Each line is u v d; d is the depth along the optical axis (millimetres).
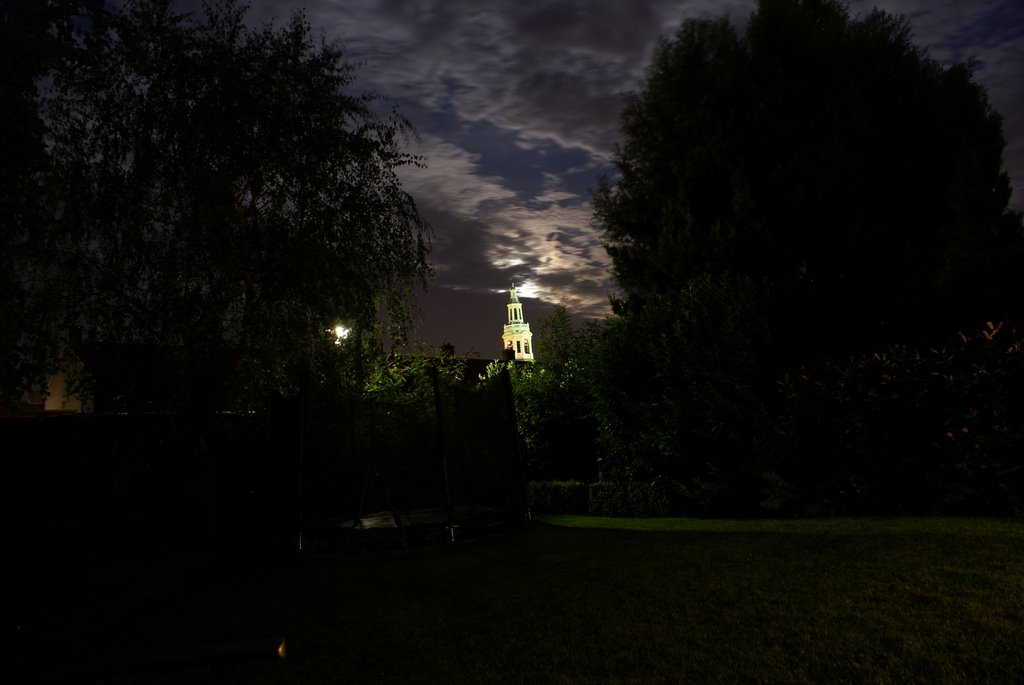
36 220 9555
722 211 16406
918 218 15203
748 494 12133
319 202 14156
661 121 18547
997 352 9641
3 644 6875
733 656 4961
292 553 11547
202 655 4695
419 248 15188
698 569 7531
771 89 16391
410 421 16312
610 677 4801
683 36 18156
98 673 4758
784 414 11617
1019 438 9258
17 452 14062
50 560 12570
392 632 6359
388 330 15383
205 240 13555
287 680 5340
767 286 13883
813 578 6672
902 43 16547
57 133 12445
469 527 11984
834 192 14836
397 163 15039
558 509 15680
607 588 7133
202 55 13828
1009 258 13852
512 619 6391
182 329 13758
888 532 8578
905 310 14273
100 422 14570
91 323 13055
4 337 9422
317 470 14883
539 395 17953
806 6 17172
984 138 15617
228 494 15641
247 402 15273
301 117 13984
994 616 5148
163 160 13406
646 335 14320
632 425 14492
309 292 13883
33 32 9250
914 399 10203
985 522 8680
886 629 5145
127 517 14477
